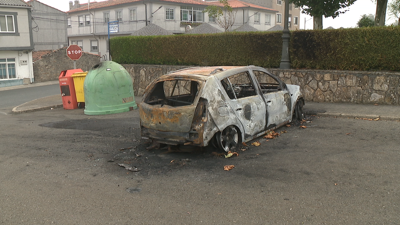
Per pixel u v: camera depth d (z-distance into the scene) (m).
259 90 6.77
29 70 33.38
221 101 5.76
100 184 4.91
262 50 12.78
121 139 7.59
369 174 4.71
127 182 4.94
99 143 7.34
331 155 5.61
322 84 11.05
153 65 15.95
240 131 6.15
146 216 3.84
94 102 11.39
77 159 6.22
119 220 3.77
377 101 10.08
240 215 3.75
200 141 5.57
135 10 41.09
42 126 9.78
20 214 4.02
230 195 4.29
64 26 48.47
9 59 31.92
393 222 3.44
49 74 35.75
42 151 6.90
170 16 40.97
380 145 6.01
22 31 32.19
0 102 18.84
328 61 11.18
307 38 11.51
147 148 6.58
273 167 5.20
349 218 3.56
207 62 14.50
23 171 5.66
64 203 4.29
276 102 7.15
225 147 5.89
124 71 11.91
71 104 13.22
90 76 11.45
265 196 4.20
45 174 5.45
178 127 5.73
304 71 11.34
